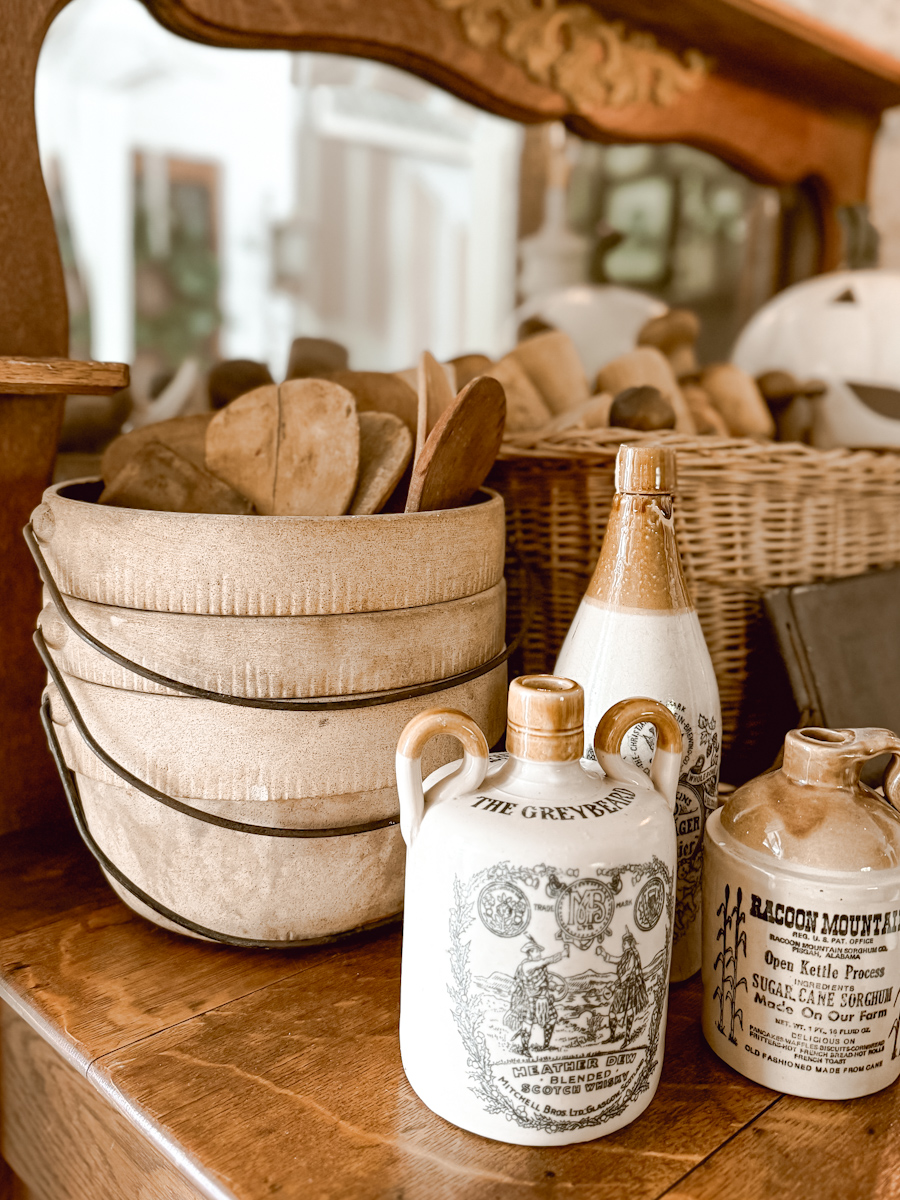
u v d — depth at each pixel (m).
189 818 0.48
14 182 0.62
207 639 0.46
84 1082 0.49
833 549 0.74
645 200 1.45
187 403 0.93
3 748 0.68
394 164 1.67
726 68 1.13
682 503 0.66
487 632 0.53
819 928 0.41
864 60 1.18
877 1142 0.41
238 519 0.45
